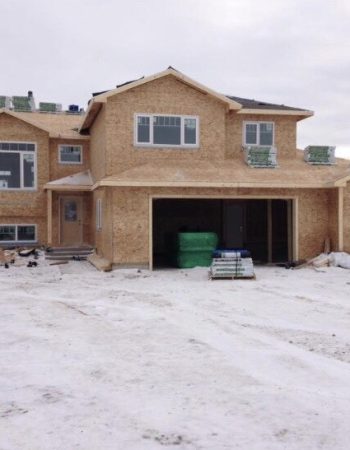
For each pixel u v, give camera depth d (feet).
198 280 53.93
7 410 18.72
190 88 69.31
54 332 30.66
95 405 19.12
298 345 27.55
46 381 21.88
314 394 20.12
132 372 22.97
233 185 61.77
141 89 67.77
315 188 65.87
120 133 67.00
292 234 67.15
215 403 19.17
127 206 61.21
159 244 88.84
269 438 16.24
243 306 38.99
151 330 30.99
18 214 81.00
